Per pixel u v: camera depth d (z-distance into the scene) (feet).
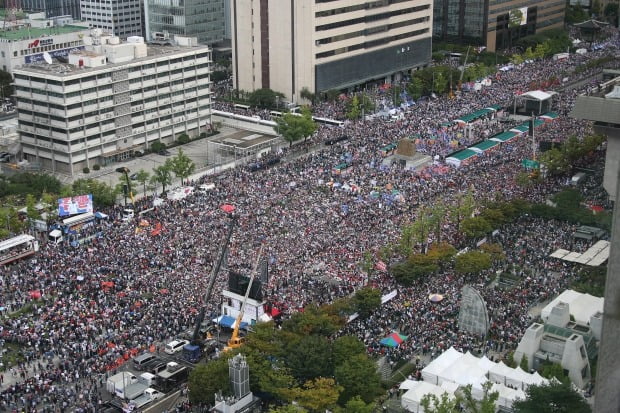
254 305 627.05
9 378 572.10
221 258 651.66
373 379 536.42
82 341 601.21
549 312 616.80
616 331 267.18
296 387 535.60
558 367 547.90
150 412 537.65
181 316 638.94
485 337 611.88
